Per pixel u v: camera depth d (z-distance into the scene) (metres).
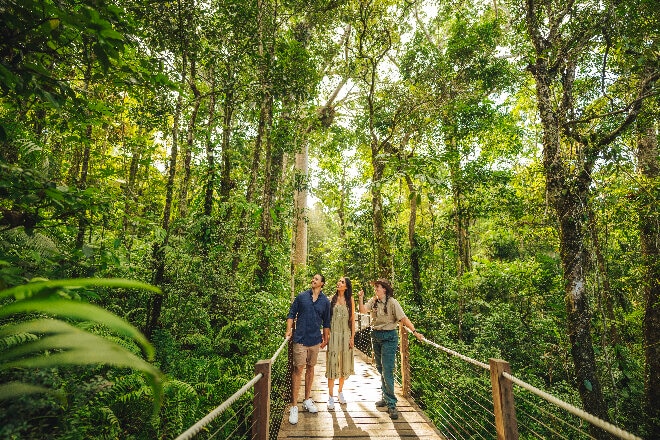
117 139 8.14
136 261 5.71
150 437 3.91
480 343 10.99
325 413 4.71
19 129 3.64
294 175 13.95
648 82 6.40
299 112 10.46
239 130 9.65
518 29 7.68
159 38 5.54
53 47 2.62
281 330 7.40
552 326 11.07
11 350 0.92
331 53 12.12
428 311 13.16
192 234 6.56
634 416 8.53
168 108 6.23
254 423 3.07
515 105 13.55
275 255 9.40
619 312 11.29
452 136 12.80
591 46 7.02
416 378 8.59
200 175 8.42
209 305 6.44
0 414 1.17
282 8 8.99
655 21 5.82
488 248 19.66
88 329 3.82
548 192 7.24
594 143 7.11
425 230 20.02
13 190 2.31
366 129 14.28
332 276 18.39
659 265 8.02
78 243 3.65
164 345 4.98
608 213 8.03
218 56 6.55
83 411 3.20
